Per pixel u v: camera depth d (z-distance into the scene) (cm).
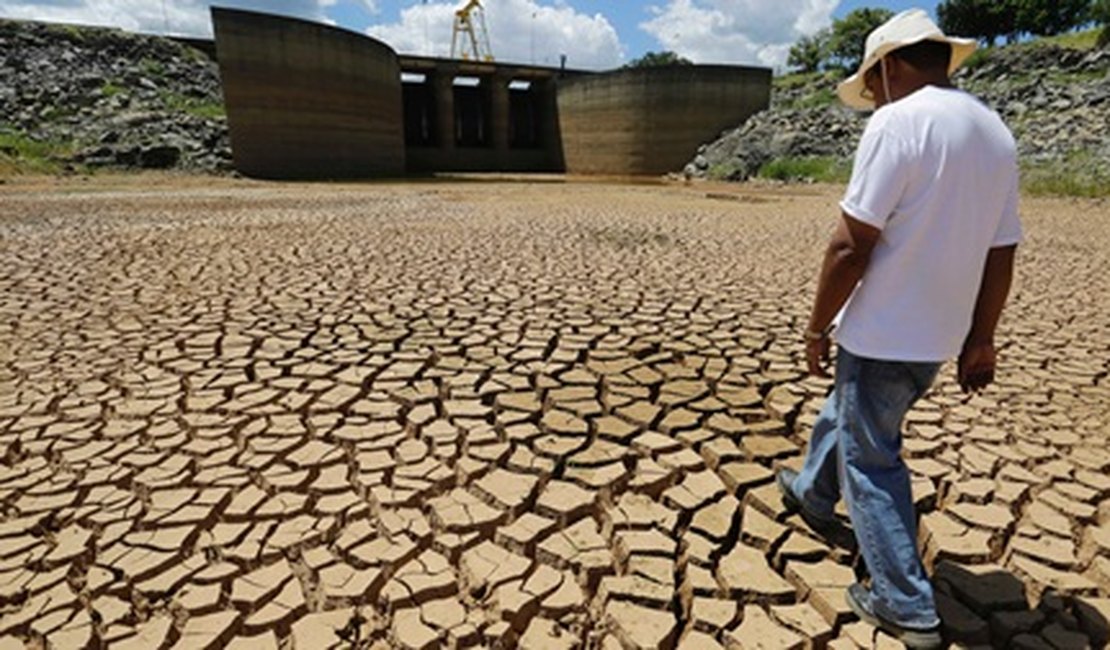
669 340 494
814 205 1764
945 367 441
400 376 410
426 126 4491
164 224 1099
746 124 3581
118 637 200
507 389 393
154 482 282
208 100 3000
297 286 647
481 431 335
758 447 322
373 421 347
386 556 237
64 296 591
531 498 280
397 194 1992
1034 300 637
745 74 3750
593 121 4141
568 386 400
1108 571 230
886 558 188
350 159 3120
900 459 191
